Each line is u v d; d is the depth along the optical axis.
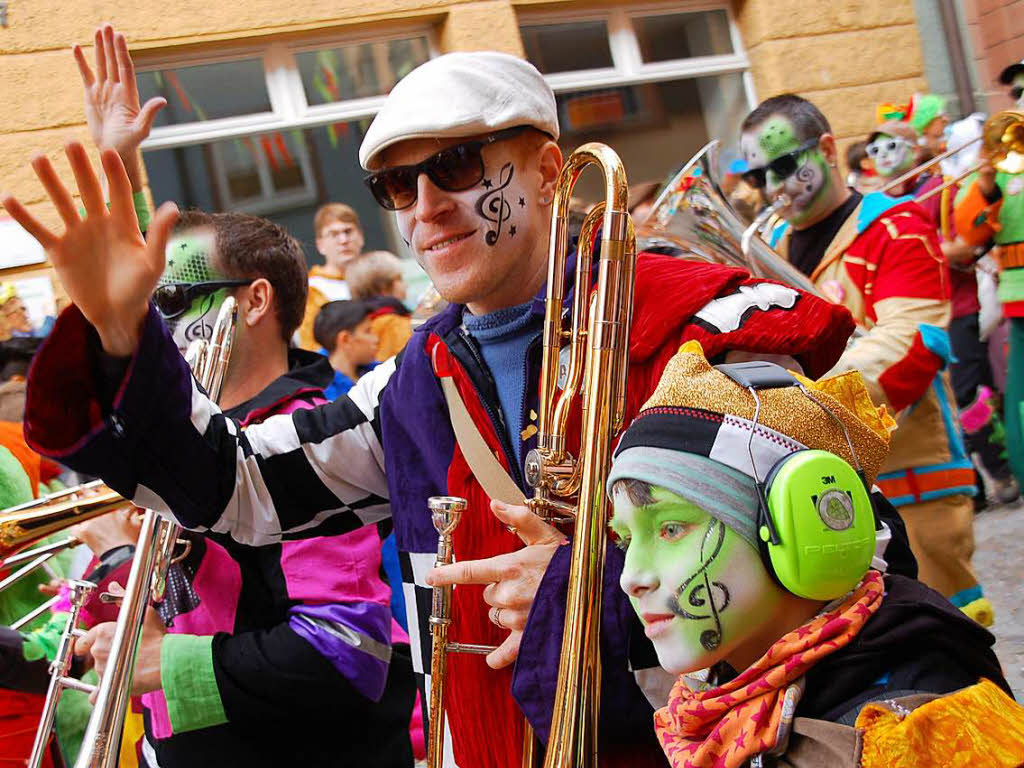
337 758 2.27
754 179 3.76
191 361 2.28
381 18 7.06
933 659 1.27
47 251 1.63
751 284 1.78
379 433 2.03
